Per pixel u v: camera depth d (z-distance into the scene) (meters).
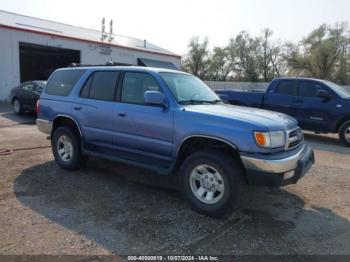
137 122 4.82
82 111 5.60
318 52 43.16
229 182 3.97
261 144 3.85
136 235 3.63
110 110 5.17
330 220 4.18
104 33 28.23
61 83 6.21
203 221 4.03
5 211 4.17
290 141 4.23
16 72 21.55
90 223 3.90
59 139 6.05
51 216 4.06
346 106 9.17
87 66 6.01
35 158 6.83
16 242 3.42
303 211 4.44
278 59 50.50
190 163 4.27
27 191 4.89
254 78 52.44
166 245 3.45
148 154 4.81
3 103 20.09
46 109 6.27
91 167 6.20
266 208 4.50
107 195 4.81
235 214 4.27
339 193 5.18
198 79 5.71
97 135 5.42
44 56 28.50
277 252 3.37
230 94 11.33
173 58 33.09
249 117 4.12
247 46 52.94
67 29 28.39
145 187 5.18
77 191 4.94
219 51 55.12
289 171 4.00
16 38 21.33
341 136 9.38
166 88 4.69
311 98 9.84
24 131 10.24
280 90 10.48
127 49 28.50
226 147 4.16
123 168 6.19
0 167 6.12
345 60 43.00
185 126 4.30
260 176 3.87
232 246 3.46
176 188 5.17
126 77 5.21
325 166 6.89
